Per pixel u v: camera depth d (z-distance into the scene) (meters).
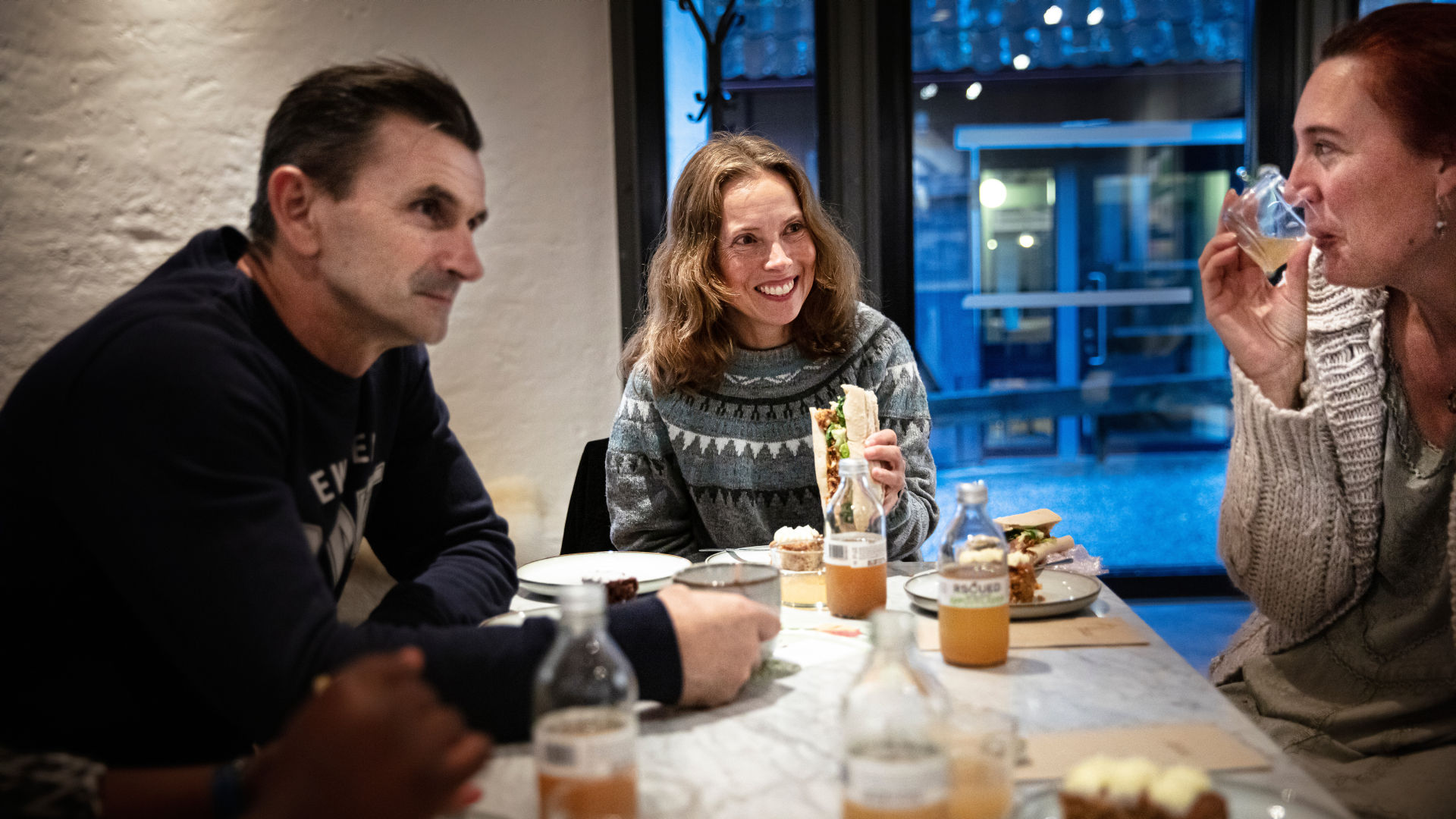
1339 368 1.59
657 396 2.20
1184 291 3.96
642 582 1.49
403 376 1.54
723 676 1.06
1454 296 1.46
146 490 0.97
